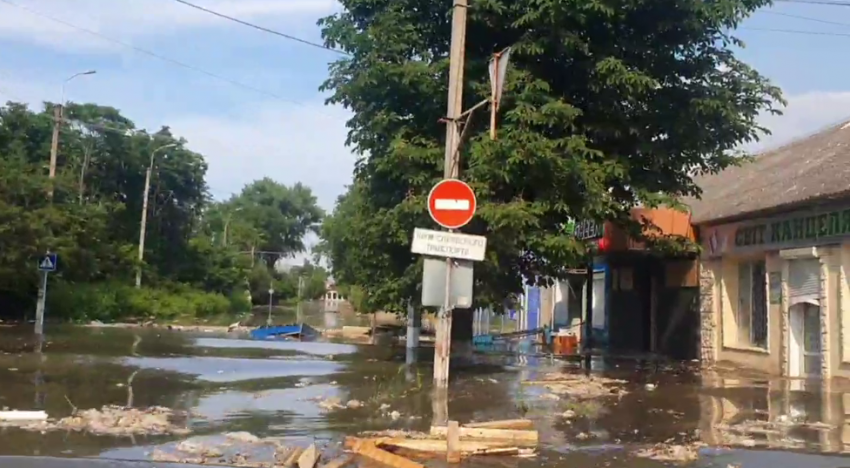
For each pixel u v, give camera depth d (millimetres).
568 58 15695
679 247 19609
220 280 64625
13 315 35469
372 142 16969
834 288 15547
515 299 20562
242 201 103562
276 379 14234
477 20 15430
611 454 8180
